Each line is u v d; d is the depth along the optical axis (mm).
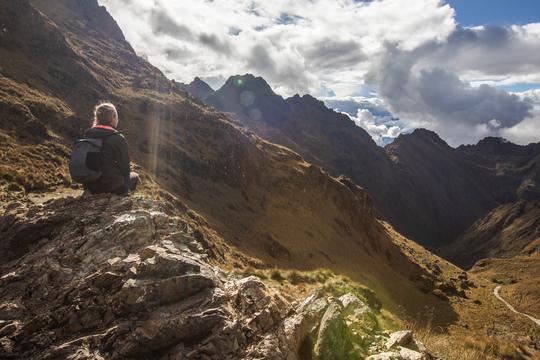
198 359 4805
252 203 93375
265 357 4922
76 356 4641
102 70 123250
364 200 147500
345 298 8086
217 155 97688
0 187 30438
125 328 5027
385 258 124938
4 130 48219
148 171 72562
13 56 82500
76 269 6098
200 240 40188
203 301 5449
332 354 5703
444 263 177625
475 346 16844
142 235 6773
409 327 13672
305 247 80312
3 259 6828
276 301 6062
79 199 7824
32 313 5383
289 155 131000
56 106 67125
